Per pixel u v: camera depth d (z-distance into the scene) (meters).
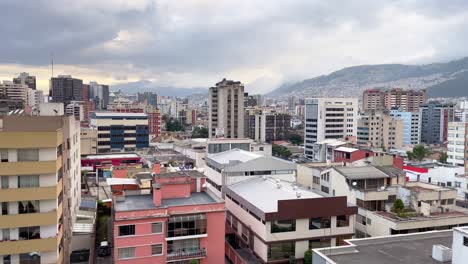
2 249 44.47
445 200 66.12
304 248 56.66
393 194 66.75
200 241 53.75
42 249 45.78
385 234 58.81
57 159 47.22
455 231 34.09
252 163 80.75
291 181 80.69
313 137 191.88
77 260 60.41
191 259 52.66
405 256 38.50
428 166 118.56
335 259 37.69
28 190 45.25
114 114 179.50
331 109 188.88
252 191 67.06
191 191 62.16
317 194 63.34
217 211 54.16
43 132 45.72
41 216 45.81
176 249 52.78
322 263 37.12
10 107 145.62
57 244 46.78
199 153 125.25
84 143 160.75
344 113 191.00
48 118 55.25
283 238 55.69
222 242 54.69
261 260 56.34
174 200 57.34
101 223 71.62
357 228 65.31
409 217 59.47
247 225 61.50
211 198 58.56
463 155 137.75
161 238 51.91
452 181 103.56
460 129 138.62
